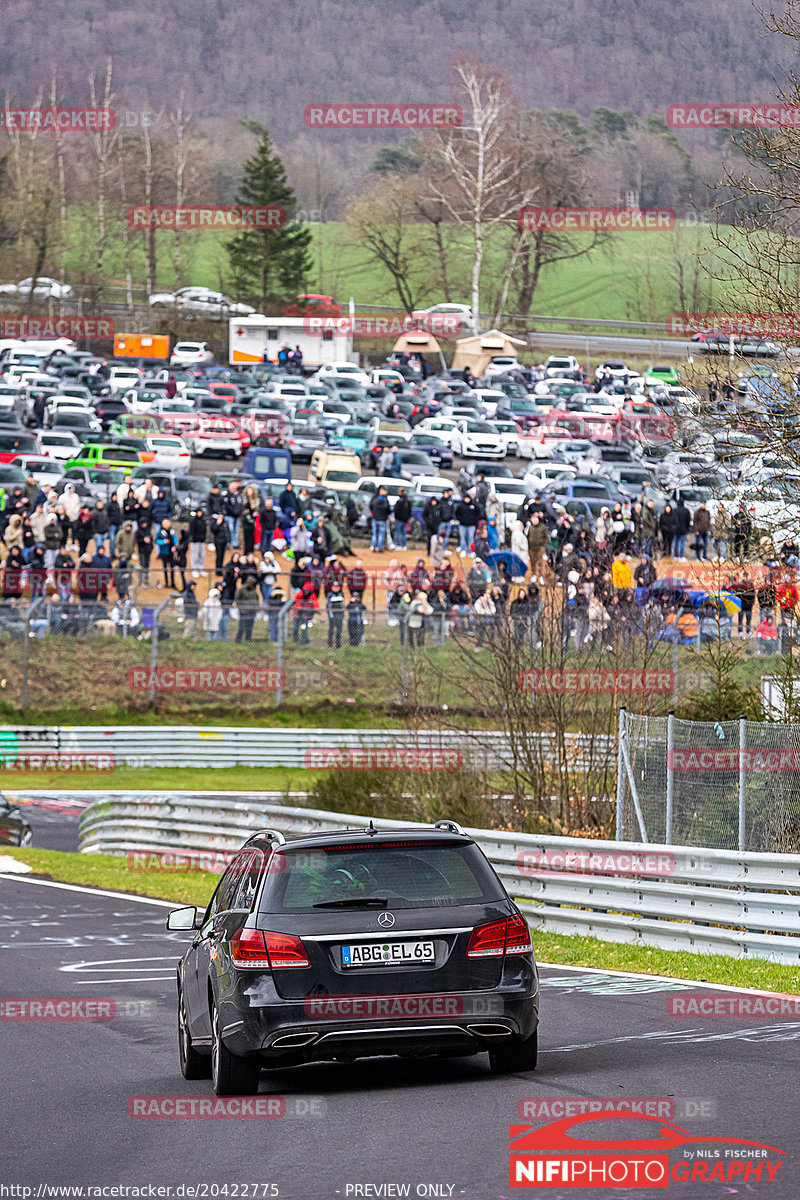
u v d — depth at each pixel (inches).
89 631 4343.0
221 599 4375.0
